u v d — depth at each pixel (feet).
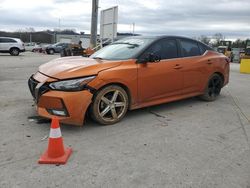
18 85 28.78
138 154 12.67
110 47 20.15
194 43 21.45
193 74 20.52
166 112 19.40
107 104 16.12
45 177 10.63
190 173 11.10
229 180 10.67
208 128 16.38
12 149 12.94
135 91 17.11
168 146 13.62
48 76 15.31
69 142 13.87
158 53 18.58
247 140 14.66
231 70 55.77
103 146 13.47
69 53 55.57
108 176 10.76
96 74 15.31
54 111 14.85
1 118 17.28
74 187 10.02
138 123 16.88
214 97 23.22
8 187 9.96
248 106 21.81
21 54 108.37
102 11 48.60
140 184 10.27
